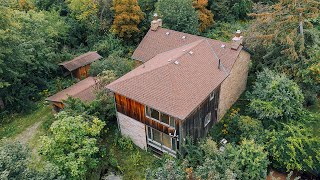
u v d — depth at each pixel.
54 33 38.31
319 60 27.44
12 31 30.08
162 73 24.08
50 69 37.69
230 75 27.64
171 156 24.23
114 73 29.91
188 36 31.14
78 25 45.09
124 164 24.98
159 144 25.38
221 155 21.78
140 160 25.27
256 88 27.62
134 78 24.47
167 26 39.38
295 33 27.80
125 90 23.94
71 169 20.59
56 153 21.48
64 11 47.38
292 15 27.69
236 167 20.80
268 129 25.58
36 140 27.83
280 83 25.66
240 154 21.77
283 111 25.16
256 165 21.03
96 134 23.88
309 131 25.25
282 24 28.31
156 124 23.59
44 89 35.69
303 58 27.98
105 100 27.20
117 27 41.94
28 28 35.06
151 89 23.34
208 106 25.19
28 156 18.59
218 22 47.22
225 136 26.58
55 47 40.19
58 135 21.53
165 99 22.44
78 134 22.17
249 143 22.20
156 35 32.62
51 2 47.34
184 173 19.45
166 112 21.61
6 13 29.03
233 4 49.31
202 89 23.84
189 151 23.44
